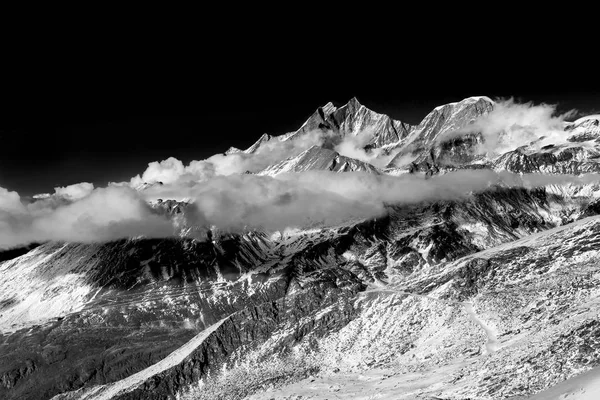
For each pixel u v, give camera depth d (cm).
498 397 14262
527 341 17925
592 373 13475
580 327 15450
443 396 15875
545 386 13888
